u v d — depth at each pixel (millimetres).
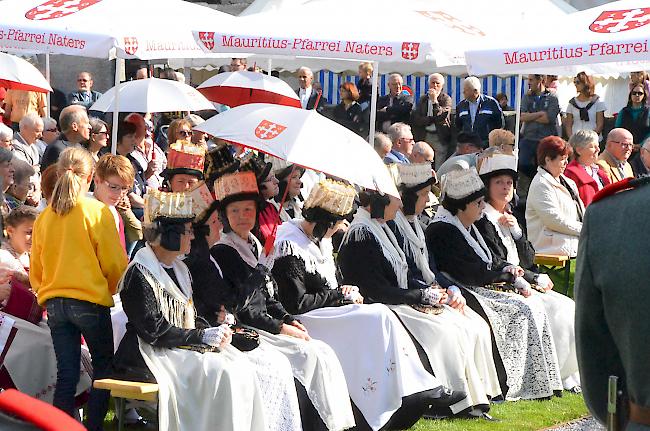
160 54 22344
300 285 16750
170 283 14312
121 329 16141
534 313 19781
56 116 39000
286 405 14812
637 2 22812
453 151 37469
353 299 17328
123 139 24375
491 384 19078
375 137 26516
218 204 15688
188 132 26453
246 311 15750
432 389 17219
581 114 40719
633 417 7848
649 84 39594
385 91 46156
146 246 14461
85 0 23078
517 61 21344
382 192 16156
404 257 18531
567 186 25500
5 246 16391
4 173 18969
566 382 20812
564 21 22562
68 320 14469
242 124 16734
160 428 13625
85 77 38281
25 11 22500
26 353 15242
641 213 7758
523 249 21359
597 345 8109
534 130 38562
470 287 19984
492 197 21094
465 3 26109
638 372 7684
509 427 17562
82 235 14398
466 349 18297
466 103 37062
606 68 32969
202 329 14344
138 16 22641
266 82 28406
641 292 7578
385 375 16594
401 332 17188
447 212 20078
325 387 15594
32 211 16312
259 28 22047
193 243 15250
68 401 14500
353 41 21406
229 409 13914
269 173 18000
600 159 28406
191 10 24031
